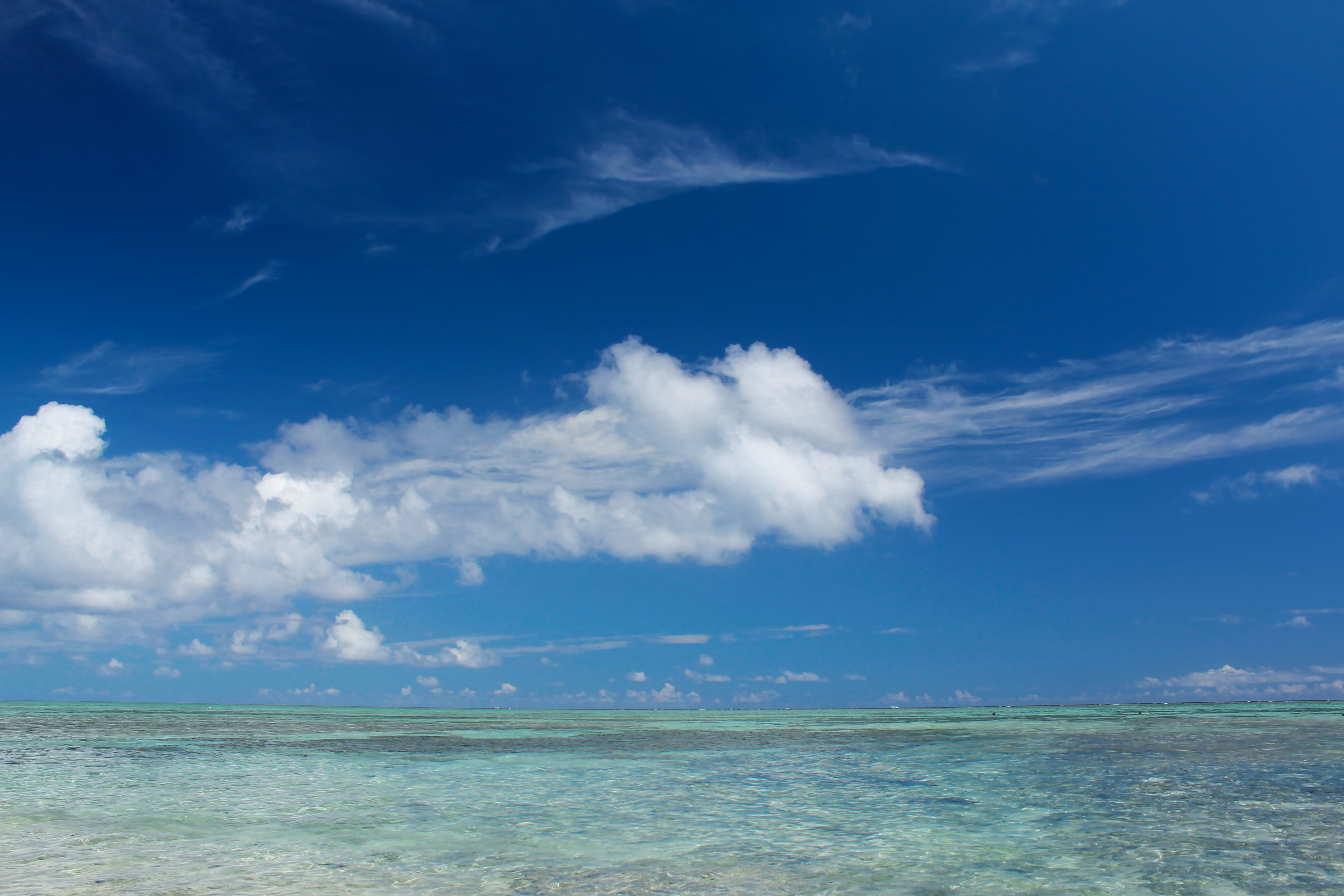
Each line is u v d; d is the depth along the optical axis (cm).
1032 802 1912
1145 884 1170
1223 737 3878
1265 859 1309
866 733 4819
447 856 1373
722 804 1955
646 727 6050
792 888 1168
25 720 5903
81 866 1284
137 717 7150
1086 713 9150
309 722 6719
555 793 2153
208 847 1435
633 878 1223
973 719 7306
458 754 3341
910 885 1181
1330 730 4359
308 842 1484
